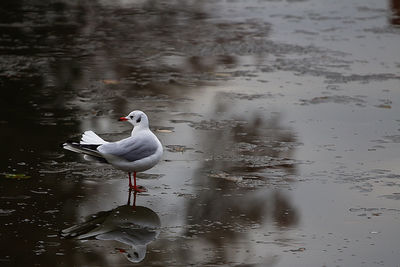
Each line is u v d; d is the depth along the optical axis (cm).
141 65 1952
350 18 2591
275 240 947
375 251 916
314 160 1256
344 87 1745
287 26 2458
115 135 1376
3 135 1359
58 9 2755
